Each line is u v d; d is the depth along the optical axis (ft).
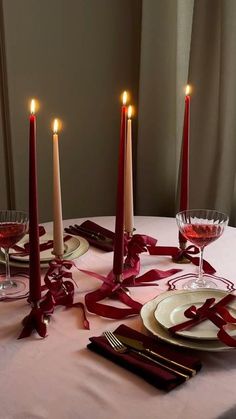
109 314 2.84
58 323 2.78
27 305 2.98
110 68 6.98
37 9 6.34
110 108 7.13
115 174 7.42
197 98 6.07
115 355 2.39
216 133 6.06
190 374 2.25
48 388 2.21
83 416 2.03
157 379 2.19
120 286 3.09
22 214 3.43
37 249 2.66
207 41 5.89
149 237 3.75
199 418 2.02
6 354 2.48
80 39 6.70
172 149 6.87
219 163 5.97
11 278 3.34
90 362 2.40
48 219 7.13
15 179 6.71
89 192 7.29
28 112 6.60
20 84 6.46
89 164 7.18
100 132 7.15
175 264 3.61
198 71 6.00
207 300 2.67
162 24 6.46
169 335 2.54
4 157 6.63
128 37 6.97
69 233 4.11
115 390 2.19
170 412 2.05
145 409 2.07
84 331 2.69
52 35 6.51
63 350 2.51
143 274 3.38
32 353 2.49
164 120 6.75
